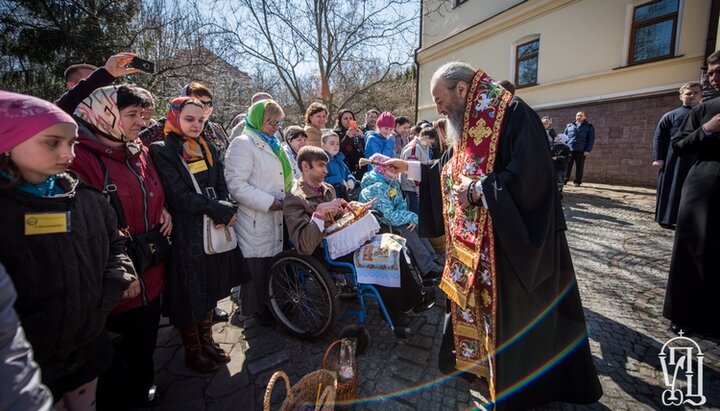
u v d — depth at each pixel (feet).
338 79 40.37
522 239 4.64
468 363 5.86
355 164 16.78
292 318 8.42
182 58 28.30
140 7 25.13
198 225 6.18
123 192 5.13
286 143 10.91
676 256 6.98
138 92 5.12
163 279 6.04
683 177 10.27
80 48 21.44
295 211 7.30
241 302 8.11
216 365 6.84
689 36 22.33
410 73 55.98
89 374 4.10
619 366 6.40
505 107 5.02
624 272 10.50
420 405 5.72
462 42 38.37
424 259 9.73
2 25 20.04
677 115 11.70
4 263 3.21
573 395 5.36
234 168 7.31
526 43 32.40
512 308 5.05
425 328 8.00
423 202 6.97
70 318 3.62
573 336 5.36
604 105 26.94
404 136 16.99
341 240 7.20
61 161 3.32
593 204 20.12
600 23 26.43
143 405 5.82
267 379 6.46
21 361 2.27
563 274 5.39
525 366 5.09
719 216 6.35
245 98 34.50
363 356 7.04
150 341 5.79
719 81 6.43
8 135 3.00
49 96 21.91
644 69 24.47
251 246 7.59
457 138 5.61
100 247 4.00
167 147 6.06
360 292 7.27
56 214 3.50
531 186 4.71
